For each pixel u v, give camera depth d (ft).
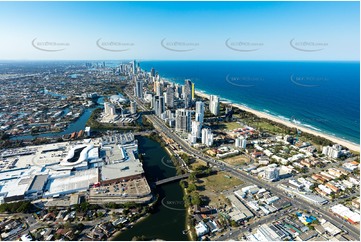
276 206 648.38
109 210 639.76
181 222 605.73
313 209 647.15
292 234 550.36
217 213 626.64
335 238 544.62
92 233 557.33
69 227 572.10
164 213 640.17
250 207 654.12
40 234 554.05
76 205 640.17
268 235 542.57
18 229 572.92
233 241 530.68
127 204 644.69
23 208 621.72
